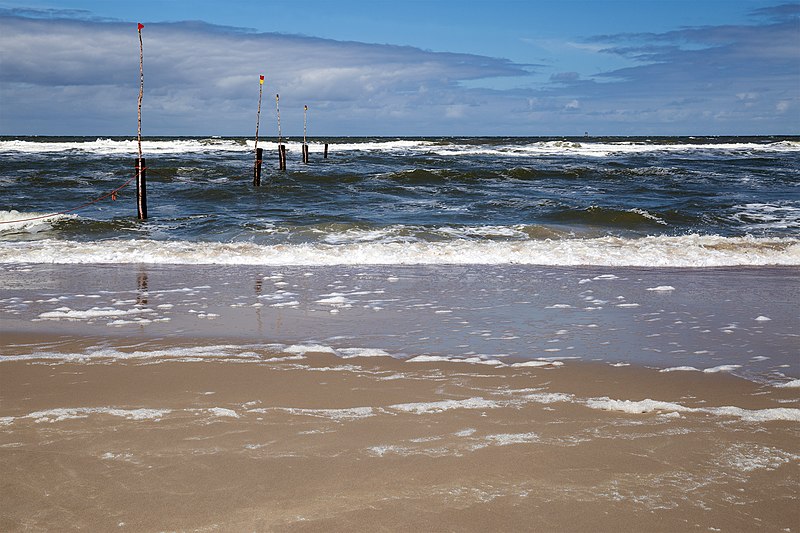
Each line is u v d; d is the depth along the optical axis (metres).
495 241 12.91
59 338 6.53
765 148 60.06
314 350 6.13
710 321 7.25
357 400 4.78
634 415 4.47
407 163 37.97
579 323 7.17
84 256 11.22
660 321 7.25
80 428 4.21
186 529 3.04
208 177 28.11
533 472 3.62
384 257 11.16
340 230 14.06
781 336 6.62
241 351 6.09
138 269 10.34
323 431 4.18
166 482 3.49
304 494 3.38
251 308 7.86
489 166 35.38
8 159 37.59
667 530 3.05
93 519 3.13
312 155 47.22
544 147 57.28
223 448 3.91
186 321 7.25
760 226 15.15
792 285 9.20
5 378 5.23
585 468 3.66
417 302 8.18
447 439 4.05
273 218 16.27
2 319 7.29
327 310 7.76
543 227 14.41
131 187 24.09
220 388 5.03
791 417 4.43
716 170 32.66
